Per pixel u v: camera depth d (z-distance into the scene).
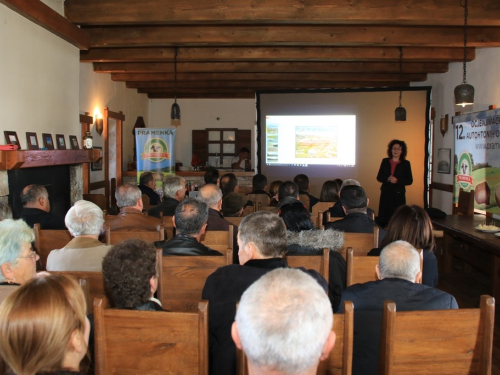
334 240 2.63
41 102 5.03
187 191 8.02
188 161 12.84
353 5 5.04
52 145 5.21
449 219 5.04
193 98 12.56
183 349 1.46
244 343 0.93
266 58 7.10
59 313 1.03
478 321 1.49
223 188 5.24
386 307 1.47
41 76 5.02
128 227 3.53
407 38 6.00
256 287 0.97
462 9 5.03
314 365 0.92
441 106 8.41
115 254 1.65
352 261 2.43
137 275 1.63
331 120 8.99
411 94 8.72
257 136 9.20
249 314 0.93
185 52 7.18
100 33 6.16
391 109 8.82
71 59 5.90
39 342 1.00
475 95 6.85
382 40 6.00
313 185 9.11
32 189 3.73
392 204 7.29
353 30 5.99
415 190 8.82
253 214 2.03
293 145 9.12
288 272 1.00
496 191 5.49
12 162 4.03
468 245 5.02
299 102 9.05
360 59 7.20
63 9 5.39
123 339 1.47
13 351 1.00
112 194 9.34
